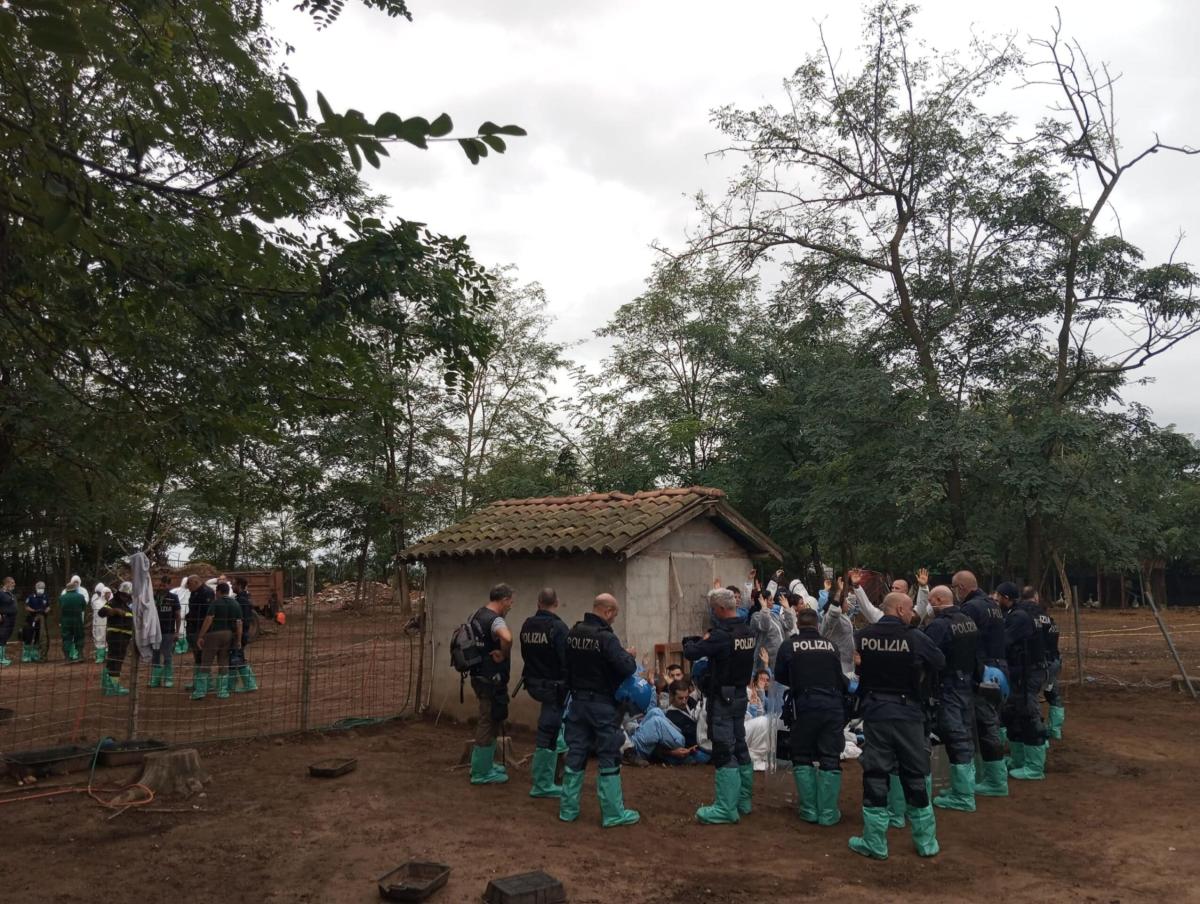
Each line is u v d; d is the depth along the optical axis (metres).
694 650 6.86
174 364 7.37
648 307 28.14
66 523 10.36
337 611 29.16
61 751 8.23
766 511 24.75
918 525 15.84
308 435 21.25
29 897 5.08
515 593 10.80
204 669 12.38
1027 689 8.38
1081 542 16.19
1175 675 15.80
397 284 6.46
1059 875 5.70
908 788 6.12
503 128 3.74
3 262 5.99
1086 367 16.14
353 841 6.17
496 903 5.00
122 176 5.14
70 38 3.38
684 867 5.79
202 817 6.73
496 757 8.91
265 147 5.41
